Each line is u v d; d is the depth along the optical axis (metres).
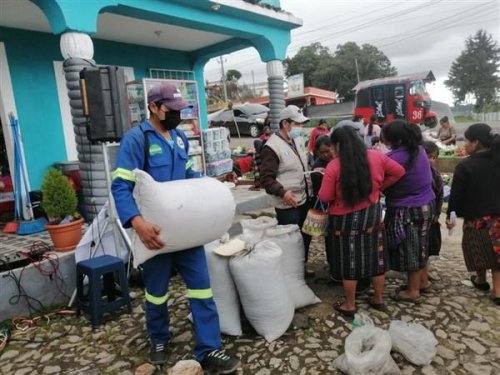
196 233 2.50
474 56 60.69
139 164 2.56
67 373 2.88
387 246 3.47
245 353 2.92
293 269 3.45
